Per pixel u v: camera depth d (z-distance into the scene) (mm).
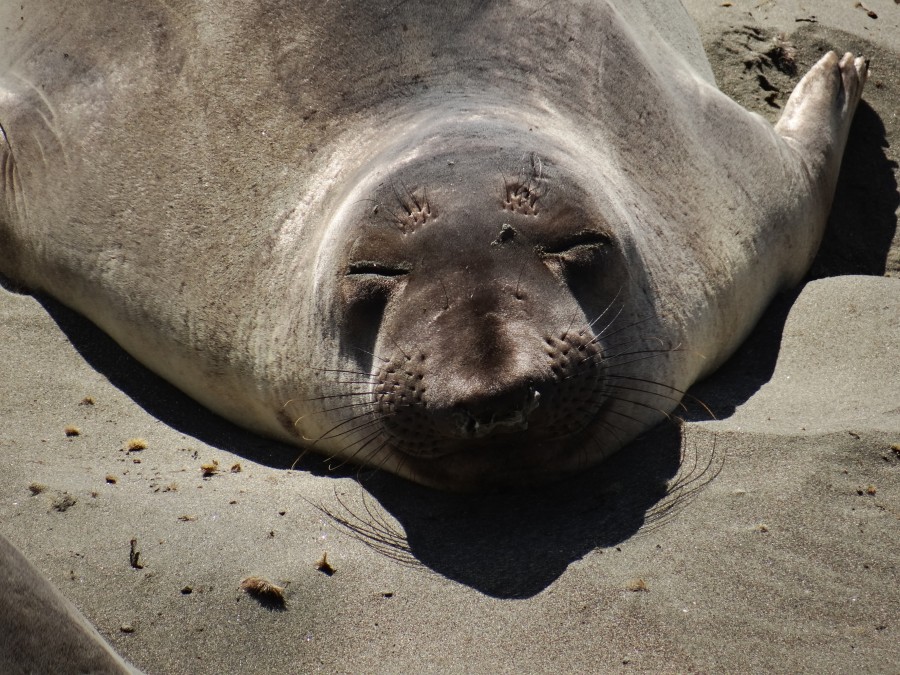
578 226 17797
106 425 19953
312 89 20969
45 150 23281
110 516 16906
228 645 14812
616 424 18250
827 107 26125
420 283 17359
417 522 17234
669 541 15945
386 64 20953
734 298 20969
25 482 17531
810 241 23938
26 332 22328
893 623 14359
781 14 31203
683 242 20375
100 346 22297
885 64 30078
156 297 21141
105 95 22875
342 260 18297
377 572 15883
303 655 14664
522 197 17844
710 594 14953
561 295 17312
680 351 19328
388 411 17266
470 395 15953
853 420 18109
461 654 14461
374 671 14352
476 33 21281
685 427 18500
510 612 15008
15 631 11523
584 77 21234
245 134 21078
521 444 17297
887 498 16391
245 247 20375
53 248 22766
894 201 26453
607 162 20203
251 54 21562
